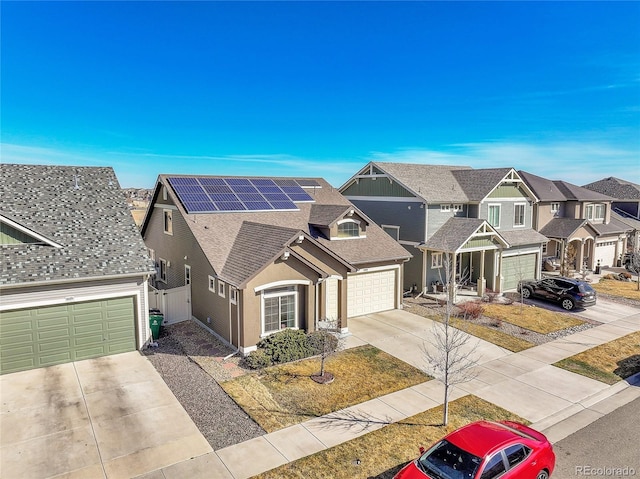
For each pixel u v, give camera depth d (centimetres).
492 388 1424
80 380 1433
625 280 3181
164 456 1039
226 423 1186
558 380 1490
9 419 1194
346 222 2266
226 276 1714
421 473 862
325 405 1295
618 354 1733
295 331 1728
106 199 1964
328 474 979
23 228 1584
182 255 2203
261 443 1095
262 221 2195
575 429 1182
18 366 1490
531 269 2966
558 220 3459
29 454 1043
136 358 1620
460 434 929
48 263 1551
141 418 1206
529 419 1233
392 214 2773
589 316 2267
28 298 1478
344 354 1694
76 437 1112
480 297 2581
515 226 2972
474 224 2509
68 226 1747
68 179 2011
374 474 980
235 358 1623
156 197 2534
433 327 2042
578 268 3444
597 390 1419
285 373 1504
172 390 1370
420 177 2834
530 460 895
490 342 1861
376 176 2872
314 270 1744
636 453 1073
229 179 2511
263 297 1673
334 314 2048
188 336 1858
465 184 2895
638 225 4062
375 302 2277
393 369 1557
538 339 1905
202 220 2059
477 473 823
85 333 1594
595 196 3684
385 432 1152
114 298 1634
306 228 2267
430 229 2594
